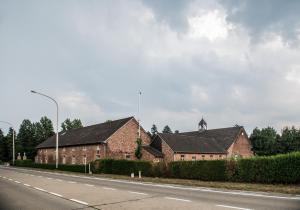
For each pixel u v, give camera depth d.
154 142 56.19
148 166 35.44
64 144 65.44
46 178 30.91
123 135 55.38
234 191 17.95
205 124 72.62
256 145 78.81
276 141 78.88
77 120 129.75
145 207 12.09
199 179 28.73
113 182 25.83
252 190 18.17
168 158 52.34
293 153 21.73
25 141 126.06
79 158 60.38
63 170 52.22
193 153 54.31
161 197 15.15
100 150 54.16
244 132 65.62
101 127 62.03
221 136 65.00
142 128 57.59
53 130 131.50
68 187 21.11
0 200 15.30
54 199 15.23
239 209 11.33
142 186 21.81
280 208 11.41
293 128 79.12
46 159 74.44
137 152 53.00
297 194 15.96
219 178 26.69
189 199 14.30
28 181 27.11
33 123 131.38
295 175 21.16
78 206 12.90
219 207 11.83
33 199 15.43
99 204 13.23
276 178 22.28
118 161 40.25
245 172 24.47
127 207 12.21
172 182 25.05
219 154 59.25
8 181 27.50
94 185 22.64
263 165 23.23
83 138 61.44
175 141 54.78
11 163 81.94
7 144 118.56
